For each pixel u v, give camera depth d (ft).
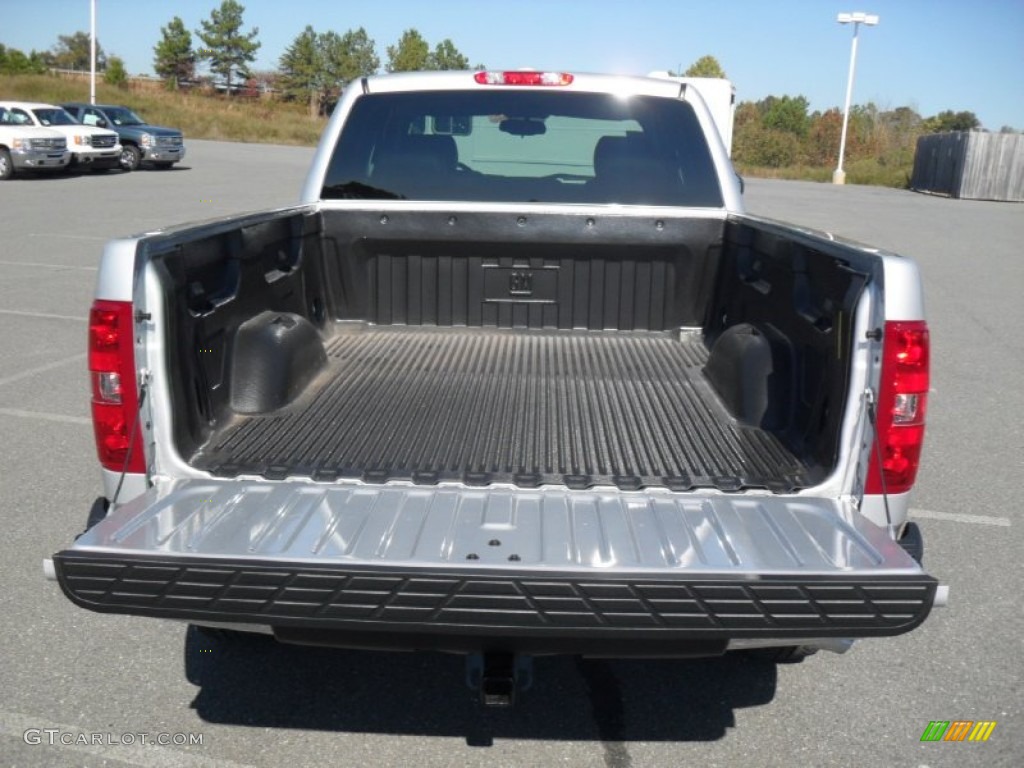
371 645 8.44
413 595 7.69
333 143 15.03
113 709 11.05
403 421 11.51
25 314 31.58
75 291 35.65
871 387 9.09
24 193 72.02
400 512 8.89
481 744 10.56
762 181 136.77
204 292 10.53
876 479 9.14
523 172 15.11
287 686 11.58
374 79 14.99
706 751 10.53
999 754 10.59
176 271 9.69
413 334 15.53
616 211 14.90
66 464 18.53
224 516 8.68
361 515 8.80
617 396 12.67
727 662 12.34
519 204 14.96
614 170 15.05
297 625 7.83
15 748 10.30
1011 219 83.56
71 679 11.62
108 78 214.07
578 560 7.95
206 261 10.57
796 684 11.87
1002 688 11.89
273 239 12.87
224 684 11.60
